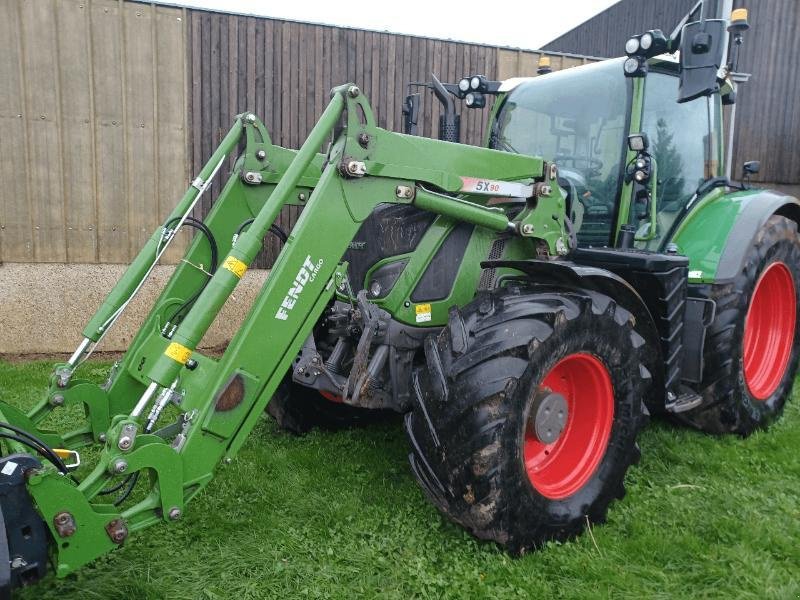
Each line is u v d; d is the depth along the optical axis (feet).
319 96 20.02
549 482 9.24
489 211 10.02
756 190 14.25
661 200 12.73
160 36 18.37
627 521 9.32
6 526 6.19
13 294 17.88
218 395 7.52
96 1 17.67
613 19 30.60
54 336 18.30
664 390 11.00
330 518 9.23
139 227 18.94
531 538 8.46
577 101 12.72
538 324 8.45
